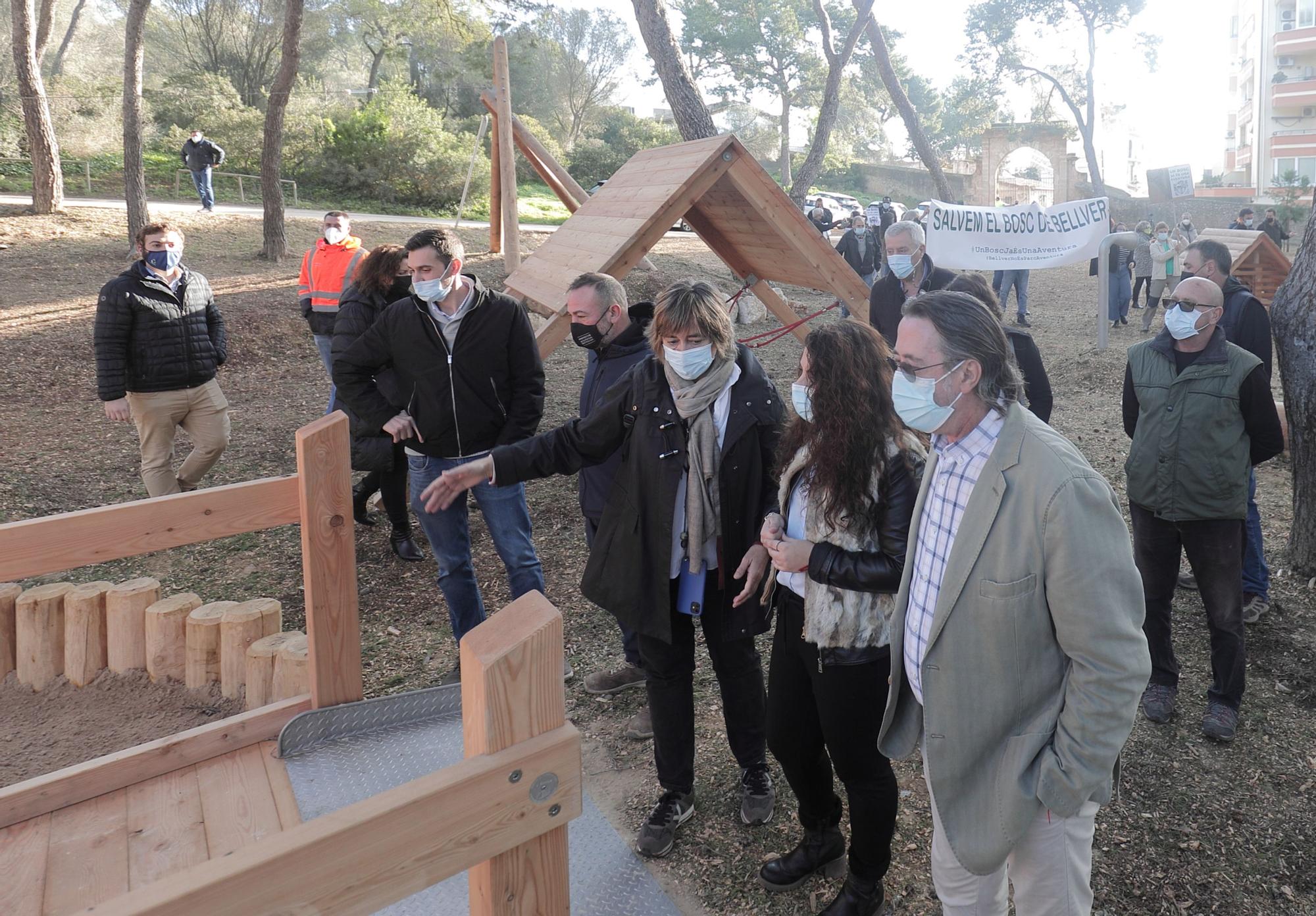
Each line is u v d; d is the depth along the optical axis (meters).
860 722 2.28
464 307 3.54
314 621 2.83
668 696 2.82
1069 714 1.68
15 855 2.33
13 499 5.82
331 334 6.35
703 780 3.20
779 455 2.43
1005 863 1.84
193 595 3.76
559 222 25.59
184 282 5.33
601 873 2.72
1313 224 4.43
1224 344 3.27
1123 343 11.38
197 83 29.12
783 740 2.48
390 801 1.30
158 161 24.88
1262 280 12.77
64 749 3.19
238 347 9.81
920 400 1.78
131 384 5.27
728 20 55.38
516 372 3.70
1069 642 1.67
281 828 2.45
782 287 15.77
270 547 5.44
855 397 2.13
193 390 5.43
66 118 24.19
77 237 14.62
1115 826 2.92
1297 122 49.06
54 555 2.57
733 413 2.66
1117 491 6.19
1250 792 3.08
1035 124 44.12
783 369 9.73
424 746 2.86
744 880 2.72
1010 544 1.71
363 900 1.29
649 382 2.72
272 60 34.44
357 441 4.61
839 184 60.97
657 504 2.67
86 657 3.60
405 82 40.62
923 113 67.00
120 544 2.65
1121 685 1.63
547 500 6.14
